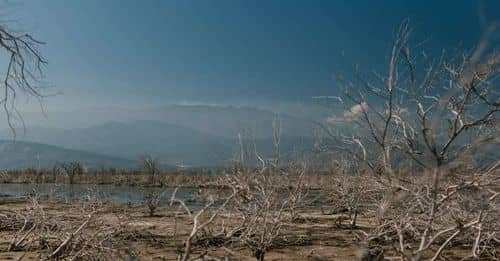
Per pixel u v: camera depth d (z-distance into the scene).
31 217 11.86
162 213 20.11
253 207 11.52
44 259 8.60
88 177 46.81
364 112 5.45
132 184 40.81
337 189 17.28
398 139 5.39
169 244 12.23
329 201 21.36
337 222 17.05
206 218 12.16
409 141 5.19
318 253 12.12
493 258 11.17
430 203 5.85
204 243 11.59
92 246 8.34
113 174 48.69
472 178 5.22
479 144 4.70
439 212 6.41
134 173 50.09
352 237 14.16
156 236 13.46
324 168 13.80
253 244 11.19
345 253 12.15
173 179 39.12
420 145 5.15
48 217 11.75
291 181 12.34
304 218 17.19
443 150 4.89
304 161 11.96
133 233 13.15
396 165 5.41
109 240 8.91
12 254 10.59
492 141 4.67
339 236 14.47
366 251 7.48
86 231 10.01
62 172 47.66
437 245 12.30
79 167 48.41
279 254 12.00
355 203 16.58
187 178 37.81
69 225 10.42
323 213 19.91
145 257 10.82
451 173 5.04
